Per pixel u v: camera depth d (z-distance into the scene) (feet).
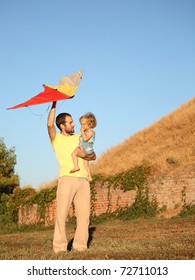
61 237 31.55
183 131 114.52
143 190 86.84
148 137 120.06
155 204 85.20
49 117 31.81
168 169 87.51
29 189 107.04
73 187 31.73
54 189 98.84
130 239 42.19
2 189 131.85
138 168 88.33
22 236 58.08
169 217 81.41
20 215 104.83
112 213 89.25
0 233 100.42
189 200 82.02
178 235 42.60
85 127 32.55
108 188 90.63
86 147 32.30
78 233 32.63
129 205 87.76
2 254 30.58
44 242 43.45
